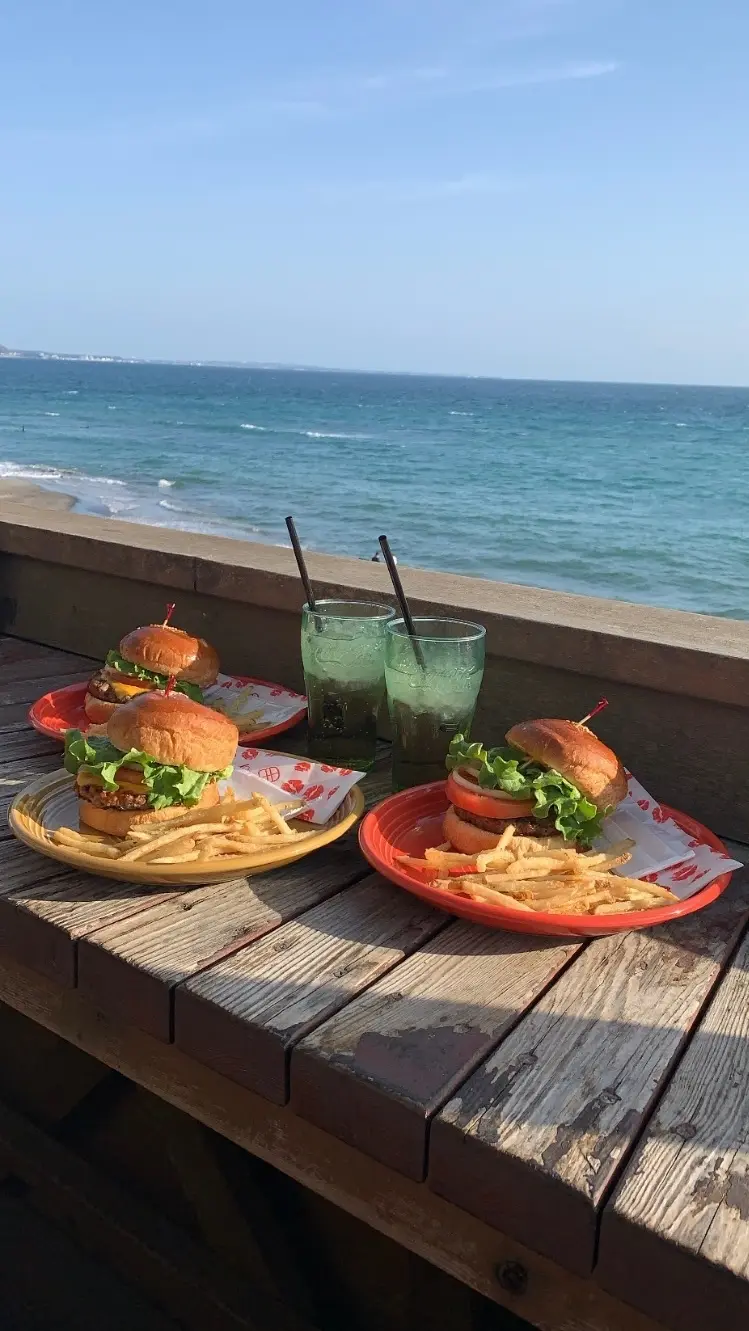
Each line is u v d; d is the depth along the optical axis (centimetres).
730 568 1950
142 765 172
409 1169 120
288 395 9531
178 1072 155
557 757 169
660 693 220
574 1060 128
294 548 223
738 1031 137
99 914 160
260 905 167
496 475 3403
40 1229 244
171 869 162
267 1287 202
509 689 244
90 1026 167
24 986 177
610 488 3120
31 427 4884
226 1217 202
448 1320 190
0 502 432
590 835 171
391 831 188
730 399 12375
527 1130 114
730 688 206
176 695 184
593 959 154
